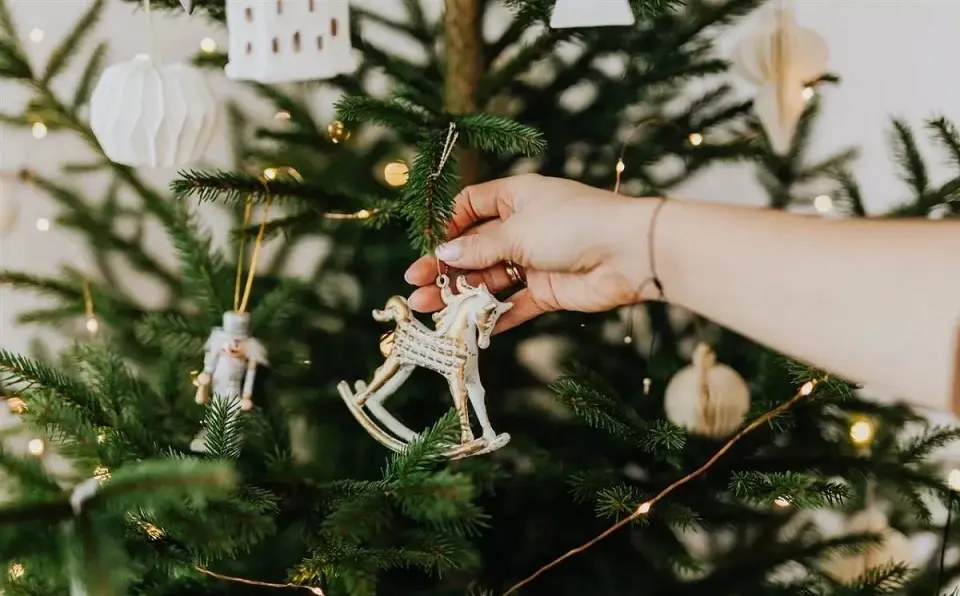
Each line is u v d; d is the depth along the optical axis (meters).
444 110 0.83
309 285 0.92
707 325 0.95
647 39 0.87
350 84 0.90
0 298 1.10
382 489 0.73
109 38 1.07
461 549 0.76
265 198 0.81
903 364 0.67
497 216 0.80
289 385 0.89
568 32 0.84
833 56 1.10
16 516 0.65
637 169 0.90
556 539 0.85
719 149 0.90
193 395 0.85
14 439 0.94
